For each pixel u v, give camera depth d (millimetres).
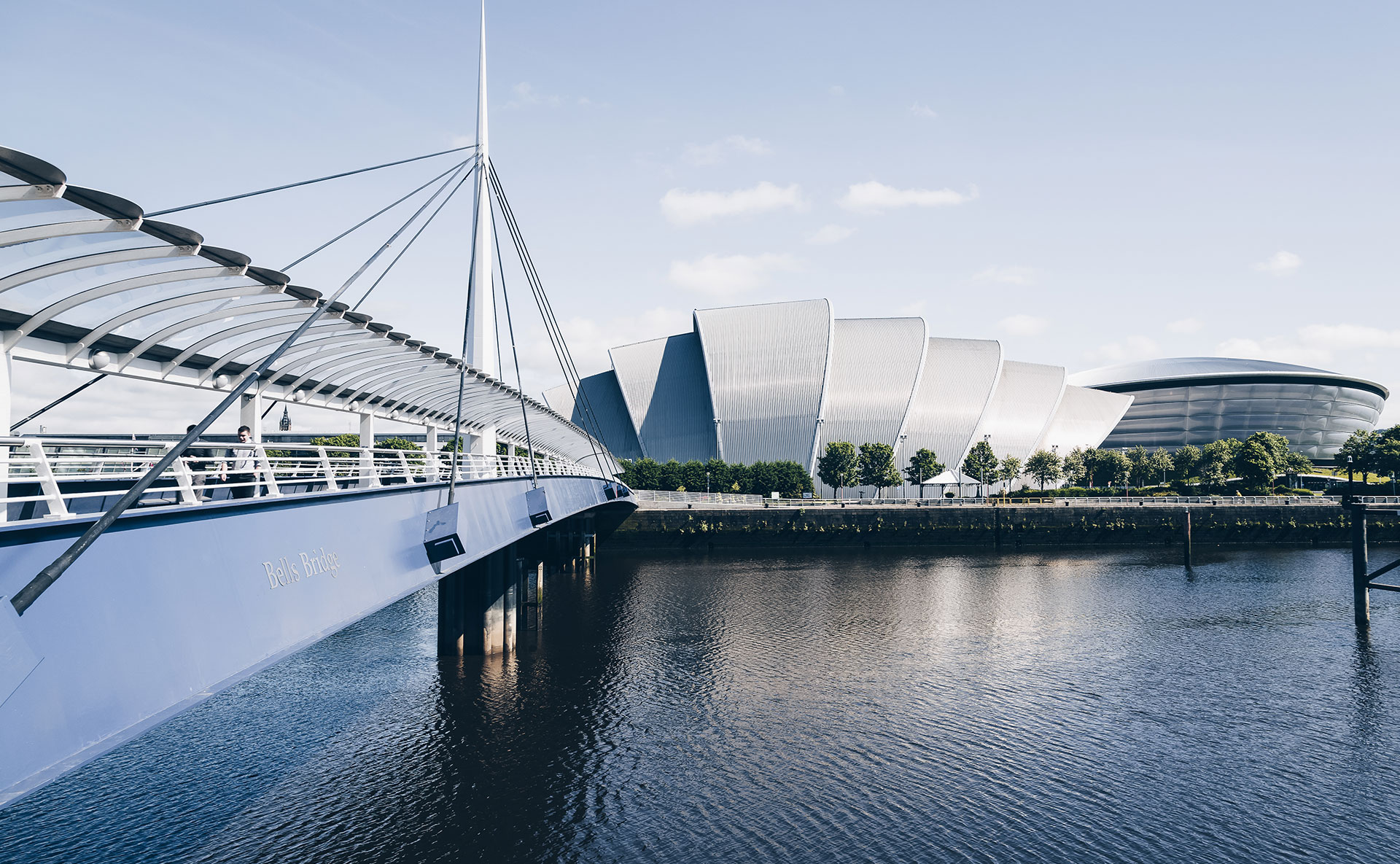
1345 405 159625
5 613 7668
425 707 28750
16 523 7941
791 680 32094
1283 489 114562
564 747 25047
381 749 24922
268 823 20266
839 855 18906
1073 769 23656
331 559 13633
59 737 7980
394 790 22109
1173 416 158125
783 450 127250
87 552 8773
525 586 42500
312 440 54812
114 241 11234
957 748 25141
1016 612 45906
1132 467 131625
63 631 8273
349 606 13875
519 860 18641
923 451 118688
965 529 81688
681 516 80750
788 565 67312
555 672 33156
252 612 11227
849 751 24875
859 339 133625
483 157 40812
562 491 36000
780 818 20625
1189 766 23891
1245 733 26500
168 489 10000
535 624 42094
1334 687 31578
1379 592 53000
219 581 10734
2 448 11281
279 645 11719
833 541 81438
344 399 23125
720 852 19047
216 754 24578
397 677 32312
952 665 34469
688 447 132375
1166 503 84000
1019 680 32344
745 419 128875
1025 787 22484
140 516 9469
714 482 108062
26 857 18609
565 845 19281
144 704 9094
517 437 45969
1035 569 64000
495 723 27203
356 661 34812
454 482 18750
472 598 35844
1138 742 25766
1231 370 157250
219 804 21250
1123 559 71125
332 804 21312
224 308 14227
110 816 20625
